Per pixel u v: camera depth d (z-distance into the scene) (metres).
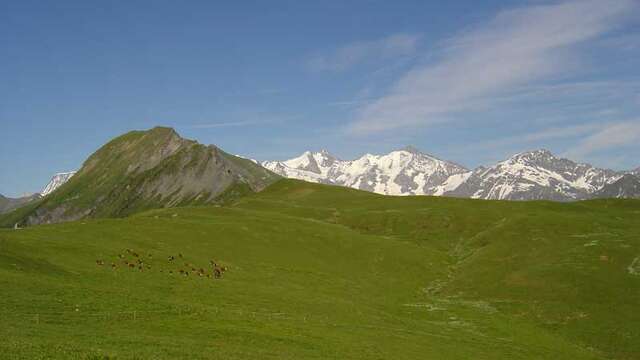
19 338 40.00
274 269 90.12
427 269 100.25
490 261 98.75
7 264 63.03
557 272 87.44
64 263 71.19
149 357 38.59
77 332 44.53
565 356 62.78
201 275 78.69
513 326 72.94
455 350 58.09
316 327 58.16
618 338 68.38
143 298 59.28
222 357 41.78
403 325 67.31
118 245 87.00
